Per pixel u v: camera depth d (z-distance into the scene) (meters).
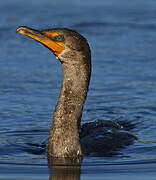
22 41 21.20
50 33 9.88
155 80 15.93
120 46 20.22
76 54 9.80
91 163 9.36
